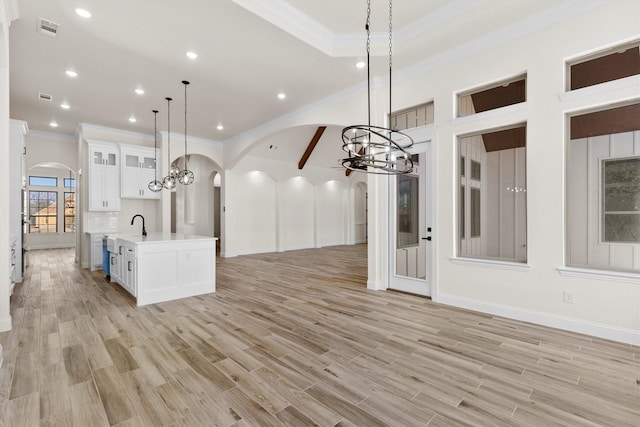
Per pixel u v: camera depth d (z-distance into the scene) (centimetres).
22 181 547
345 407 197
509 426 179
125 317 365
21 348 282
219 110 606
